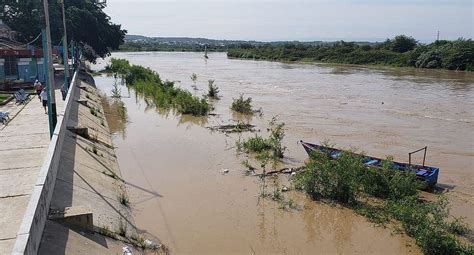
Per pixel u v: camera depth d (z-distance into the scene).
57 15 41.88
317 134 25.09
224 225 13.12
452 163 19.72
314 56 104.00
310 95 41.72
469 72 71.00
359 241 12.38
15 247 7.18
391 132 25.80
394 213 13.77
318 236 12.62
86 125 21.92
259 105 35.56
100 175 15.45
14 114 22.44
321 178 15.34
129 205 14.19
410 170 16.47
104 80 53.34
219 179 17.08
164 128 26.50
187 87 47.62
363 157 17.80
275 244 12.09
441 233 11.78
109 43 51.28
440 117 30.56
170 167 18.47
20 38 41.09
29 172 13.35
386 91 44.91
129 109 33.19
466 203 15.10
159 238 12.15
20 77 32.59
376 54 91.69
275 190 15.91
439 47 82.25
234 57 123.19
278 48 117.56
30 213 8.44
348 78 59.78
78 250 9.37
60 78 37.38
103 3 51.53
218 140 23.47
